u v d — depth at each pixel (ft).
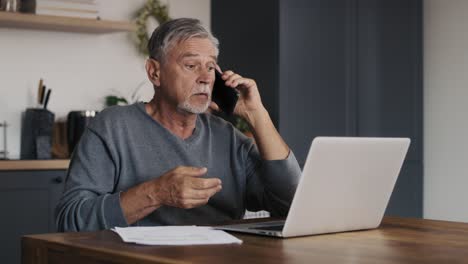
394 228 6.42
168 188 6.00
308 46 15.20
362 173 6.08
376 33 16.28
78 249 5.15
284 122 14.85
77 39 14.30
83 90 14.35
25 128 13.47
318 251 5.04
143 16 14.92
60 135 14.07
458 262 4.68
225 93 7.43
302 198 5.62
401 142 6.34
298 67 15.05
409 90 16.84
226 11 15.69
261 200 7.68
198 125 7.63
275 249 5.10
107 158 7.11
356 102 15.98
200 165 7.41
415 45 16.92
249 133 14.37
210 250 4.99
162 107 7.44
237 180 7.63
